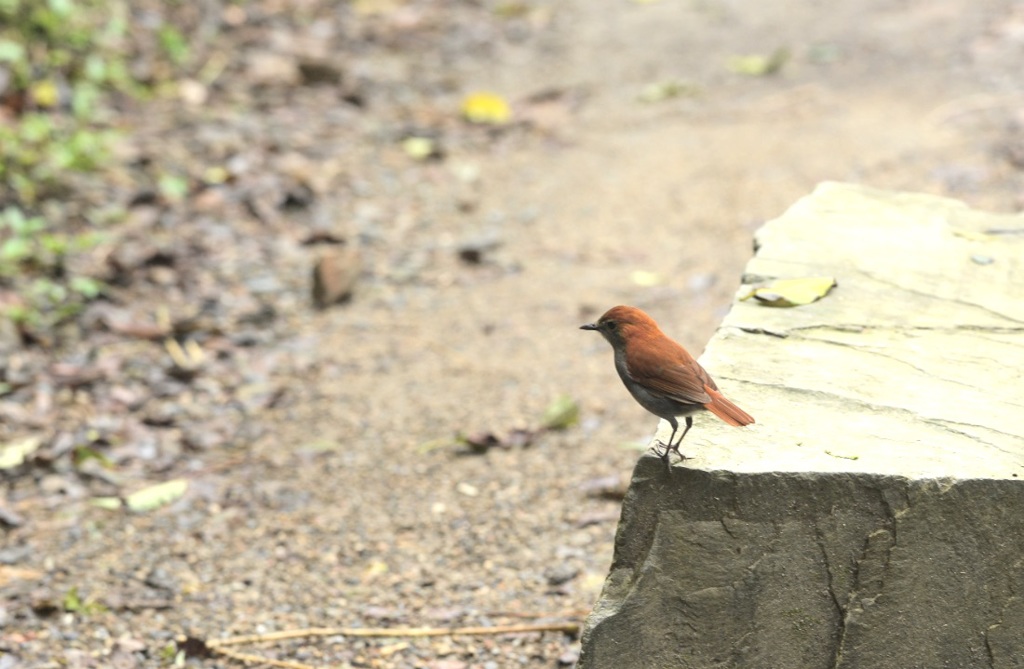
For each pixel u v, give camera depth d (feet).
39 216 47.16
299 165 53.47
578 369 38.11
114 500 31.94
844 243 26.96
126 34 62.90
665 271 44.09
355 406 36.60
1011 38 62.90
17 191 47.75
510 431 34.45
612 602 19.11
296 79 62.59
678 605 18.97
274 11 71.20
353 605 27.55
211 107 58.80
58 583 28.55
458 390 37.17
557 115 59.52
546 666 25.21
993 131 51.70
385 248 47.24
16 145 49.60
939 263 26.00
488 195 51.52
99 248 45.57
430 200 51.24
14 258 43.78
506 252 46.65
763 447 19.11
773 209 47.42
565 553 29.12
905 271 25.61
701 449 19.10
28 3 58.65
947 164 48.83
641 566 19.04
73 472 33.40
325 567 29.09
